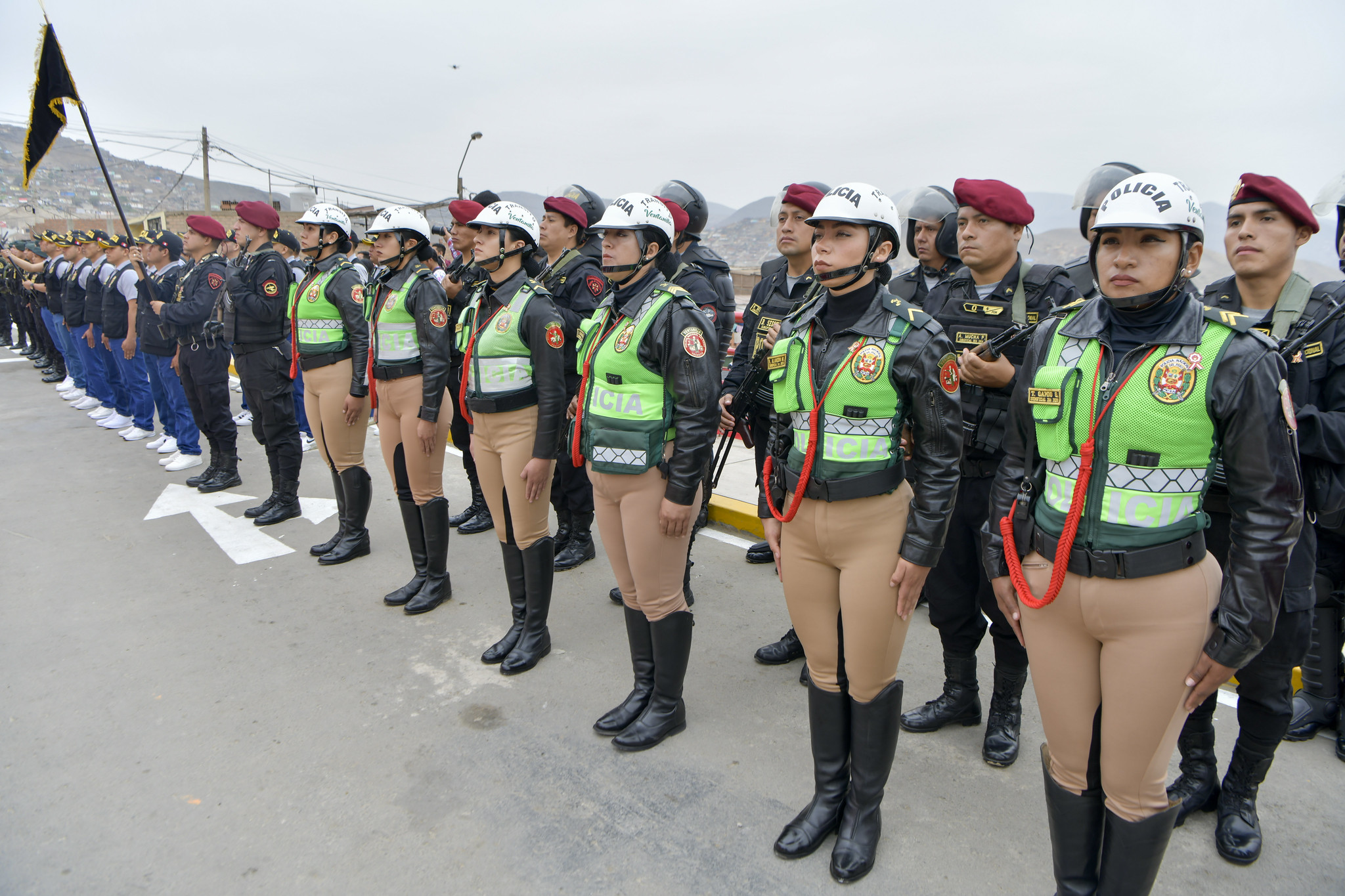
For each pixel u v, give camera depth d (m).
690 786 2.72
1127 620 1.65
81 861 2.38
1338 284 2.31
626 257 2.69
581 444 2.92
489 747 2.95
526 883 2.29
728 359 5.03
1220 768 2.74
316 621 4.00
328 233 4.38
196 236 5.74
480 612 4.11
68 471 6.70
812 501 2.19
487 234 3.26
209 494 6.07
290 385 5.32
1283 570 1.53
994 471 2.70
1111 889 1.81
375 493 6.15
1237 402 1.52
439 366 3.67
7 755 2.89
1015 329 2.44
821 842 2.40
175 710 3.19
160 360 6.61
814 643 2.32
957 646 2.95
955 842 2.45
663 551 2.80
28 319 12.03
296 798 2.66
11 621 3.98
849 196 2.02
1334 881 2.26
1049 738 1.89
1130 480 1.64
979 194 2.66
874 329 2.06
